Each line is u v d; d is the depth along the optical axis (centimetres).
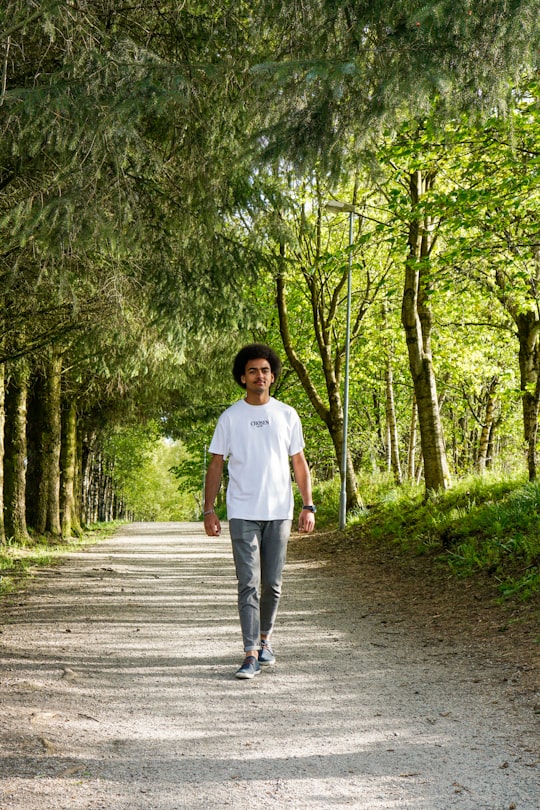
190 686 495
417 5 462
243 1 628
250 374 551
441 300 1869
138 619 762
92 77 549
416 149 1171
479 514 1214
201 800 304
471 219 1198
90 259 905
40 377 1881
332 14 491
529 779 329
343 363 2655
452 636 676
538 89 823
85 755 355
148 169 686
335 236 2195
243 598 538
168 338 844
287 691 486
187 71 575
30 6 593
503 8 451
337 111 489
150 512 8625
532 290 1522
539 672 515
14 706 430
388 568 1186
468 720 420
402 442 3966
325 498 2747
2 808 289
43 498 1941
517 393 1914
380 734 396
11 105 542
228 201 737
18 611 808
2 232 783
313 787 320
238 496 545
